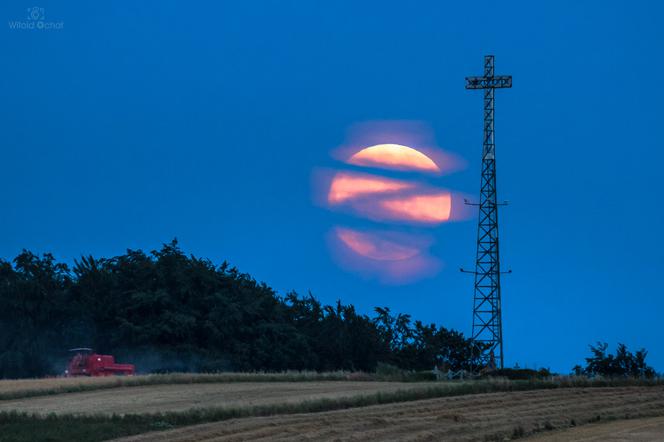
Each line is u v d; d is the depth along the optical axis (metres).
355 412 96.81
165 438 77.69
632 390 124.56
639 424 86.69
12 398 117.50
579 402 108.25
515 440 76.62
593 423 89.38
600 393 119.94
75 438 78.44
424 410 99.50
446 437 78.19
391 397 110.50
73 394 123.31
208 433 79.81
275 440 75.75
